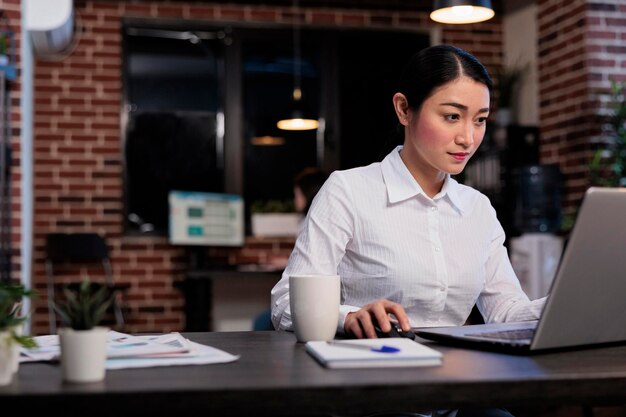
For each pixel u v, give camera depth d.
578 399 1.07
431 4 6.67
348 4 6.61
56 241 5.88
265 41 6.57
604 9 5.39
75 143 6.18
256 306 6.22
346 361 1.14
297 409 1.00
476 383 1.04
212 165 6.57
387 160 1.87
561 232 5.47
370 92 6.71
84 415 0.98
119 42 6.27
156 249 6.27
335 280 1.44
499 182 5.69
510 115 6.22
